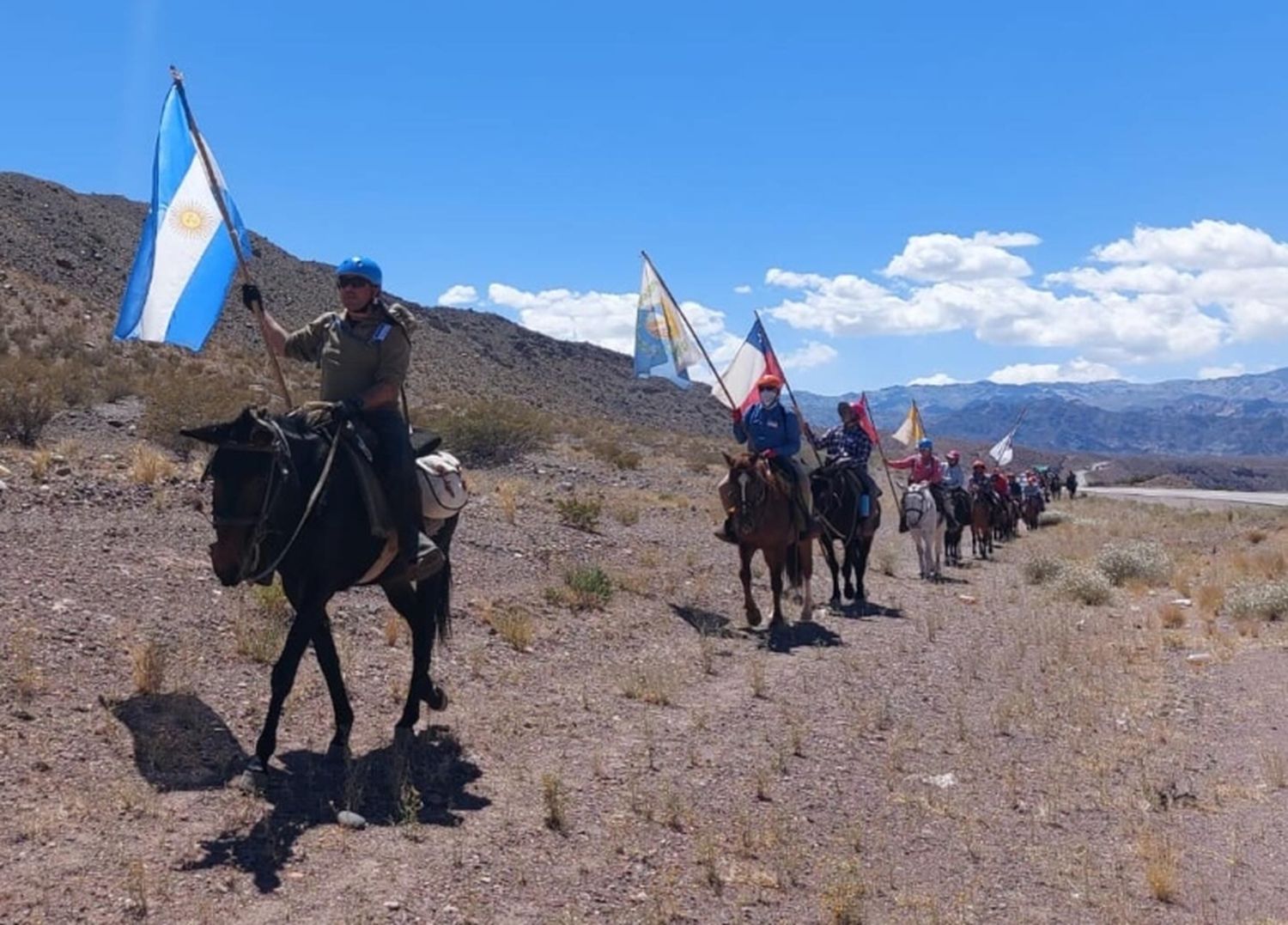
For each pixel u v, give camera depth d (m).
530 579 14.40
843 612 16.09
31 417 19.48
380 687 9.60
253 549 7.14
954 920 6.37
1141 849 7.42
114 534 12.36
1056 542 30.45
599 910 6.20
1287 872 7.22
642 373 16.36
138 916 5.59
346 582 7.74
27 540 11.48
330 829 6.82
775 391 14.64
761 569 18.28
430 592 8.75
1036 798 8.44
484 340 85.56
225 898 5.87
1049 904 6.67
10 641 8.64
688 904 6.34
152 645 8.69
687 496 28.83
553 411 70.19
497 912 6.07
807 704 10.66
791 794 8.20
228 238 9.01
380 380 7.92
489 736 8.88
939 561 20.81
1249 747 9.90
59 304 45.97
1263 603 16.72
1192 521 41.97
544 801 7.62
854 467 16.81
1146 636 15.08
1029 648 13.90
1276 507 59.19
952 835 7.65
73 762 7.16
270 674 9.27
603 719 9.67
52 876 5.84
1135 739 10.05
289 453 7.30
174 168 8.95
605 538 18.27
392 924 5.81
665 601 14.84
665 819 7.48
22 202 64.38
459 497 8.75
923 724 10.25
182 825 6.61
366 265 7.89
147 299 8.77
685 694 10.74
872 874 6.93
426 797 7.54
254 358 45.69
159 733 7.75
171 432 21.77
